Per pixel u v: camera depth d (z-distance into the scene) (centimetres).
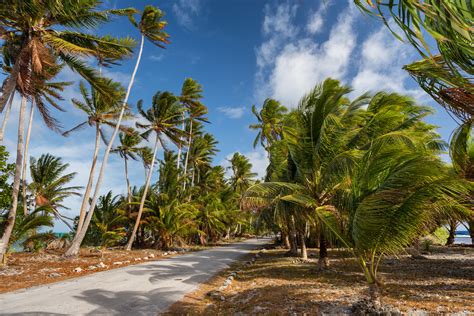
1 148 1614
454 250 1920
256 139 2700
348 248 589
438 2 184
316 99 1101
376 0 214
